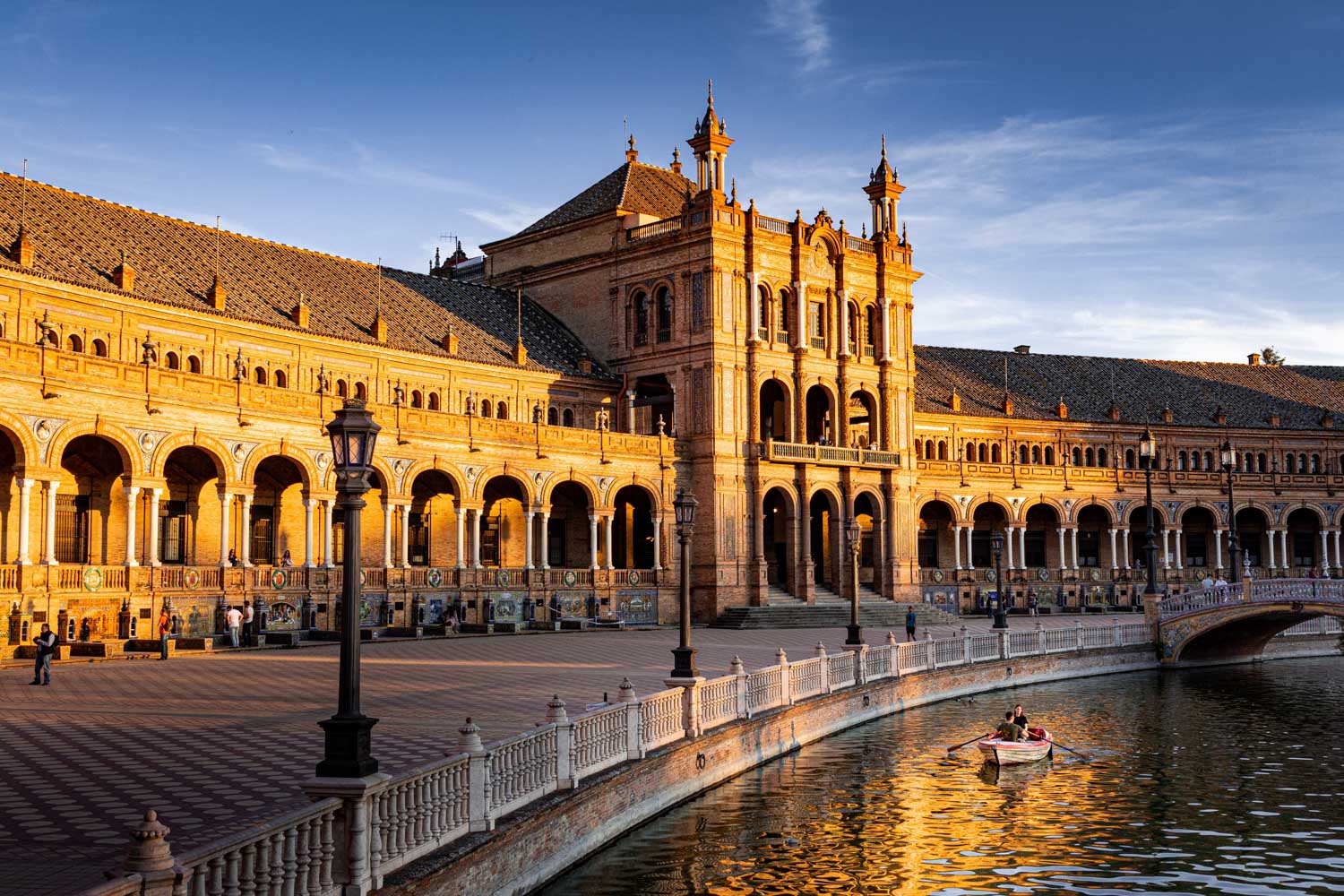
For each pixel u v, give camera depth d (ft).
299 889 46.93
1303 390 372.79
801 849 83.05
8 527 163.53
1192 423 344.28
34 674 126.00
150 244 201.67
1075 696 168.76
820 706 127.34
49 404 152.05
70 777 70.85
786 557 259.80
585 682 127.65
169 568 165.89
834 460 261.85
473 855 58.70
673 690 94.17
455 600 208.13
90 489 176.35
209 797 65.41
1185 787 105.50
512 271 286.05
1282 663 222.89
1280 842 87.30
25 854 53.11
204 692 114.01
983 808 96.43
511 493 236.02
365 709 103.81
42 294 171.42
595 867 75.61
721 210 249.96
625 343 262.26
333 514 214.28
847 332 270.26
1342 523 347.15
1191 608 208.85
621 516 257.75
